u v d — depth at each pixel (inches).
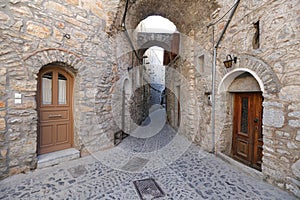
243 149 127.5
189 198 79.9
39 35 103.0
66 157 120.6
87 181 94.2
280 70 84.8
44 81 118.0
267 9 90.8
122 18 158.6
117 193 83.2
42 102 117.2
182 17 181.5
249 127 122.4
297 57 77.5
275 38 86.9
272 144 90.0
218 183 93.6
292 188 80.4
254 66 99.5
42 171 104.1
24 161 99.9
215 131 139.6
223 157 128.6
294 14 78.2
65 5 115.3
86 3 128.1
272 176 90.2
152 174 104.4
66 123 131.6
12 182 90.0
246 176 101.7
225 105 135.0
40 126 116.3
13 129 95.0
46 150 120.2
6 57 91.3
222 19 127.5
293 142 79.9
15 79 94.7
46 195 80.1
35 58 101.6
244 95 127.3
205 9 144.1
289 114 81.4
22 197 78.2
